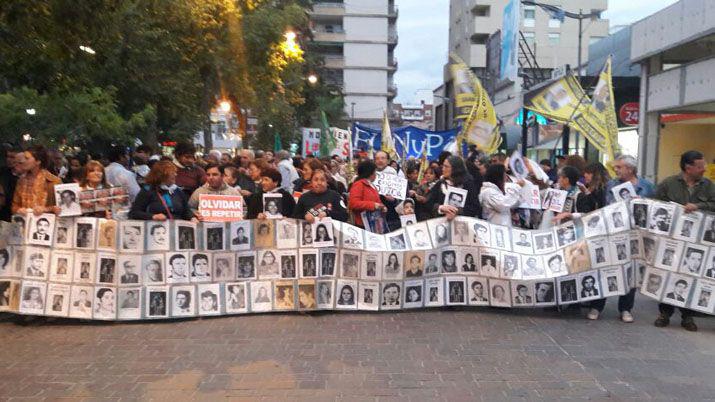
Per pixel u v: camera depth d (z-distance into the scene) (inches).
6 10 313.7
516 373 206.7
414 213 337.7
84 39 356.8
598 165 305.9
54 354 222.7
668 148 844.0
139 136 681.0
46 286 262.2
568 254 281.0
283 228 279.0
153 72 615.5
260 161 346.3
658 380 201.6
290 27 810.2
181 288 269.1
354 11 3021.7
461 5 2800.2
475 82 486.0
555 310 295.6
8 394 186.7
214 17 619.8
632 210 274.2
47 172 279.4
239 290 276.2
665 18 725.9
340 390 191.2
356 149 860.0
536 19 2383.1
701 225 262.1
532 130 1225.4
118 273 263.4
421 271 286.4
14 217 262.7
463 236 288.5
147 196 276.5
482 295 287.6
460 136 486.3
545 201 311.7
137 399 183.9
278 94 1070.4
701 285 259.6
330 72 2910.9
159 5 548.1
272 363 214.1
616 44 1176.2
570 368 211.9
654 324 271.4
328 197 292.5
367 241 283.3
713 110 744.3
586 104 437.1
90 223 263.0
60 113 508.4
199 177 356.2
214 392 189.2
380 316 277.4
